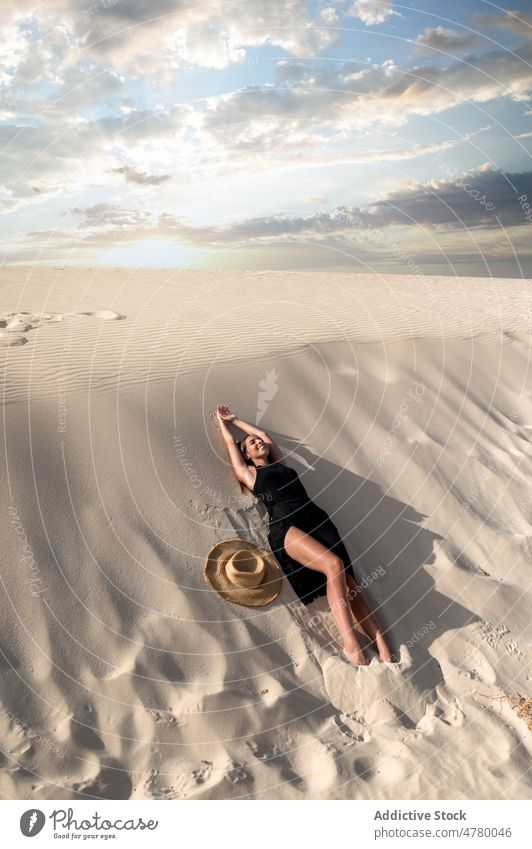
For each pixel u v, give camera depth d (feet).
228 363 22.54
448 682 14.71
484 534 19.48
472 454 23.11
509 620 16.52
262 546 17.33
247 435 19.80
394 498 20.07
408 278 63.00
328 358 25.05
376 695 14.07
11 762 11.68
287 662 14.82
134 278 50.78
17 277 49.67
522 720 13.53
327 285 49.37
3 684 12.61
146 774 12.05
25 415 17.13
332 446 21.06
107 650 13.79
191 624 14.71
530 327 34.60
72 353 22.33
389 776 12.41
